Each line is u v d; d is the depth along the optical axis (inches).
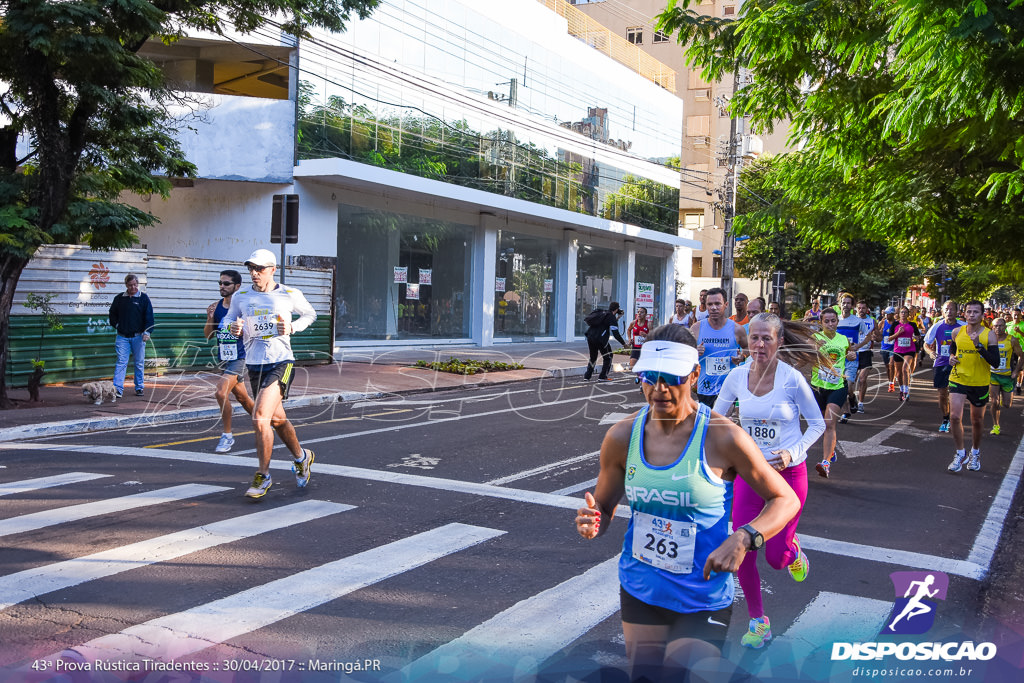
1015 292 2010.3
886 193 534.6
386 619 177.0
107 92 452.8
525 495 293.9
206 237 874.1
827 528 264.5
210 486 295.1
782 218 666.2
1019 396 732.7
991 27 315.6
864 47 460.1
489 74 1083.3
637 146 1460.4
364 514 262.5
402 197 974.4
